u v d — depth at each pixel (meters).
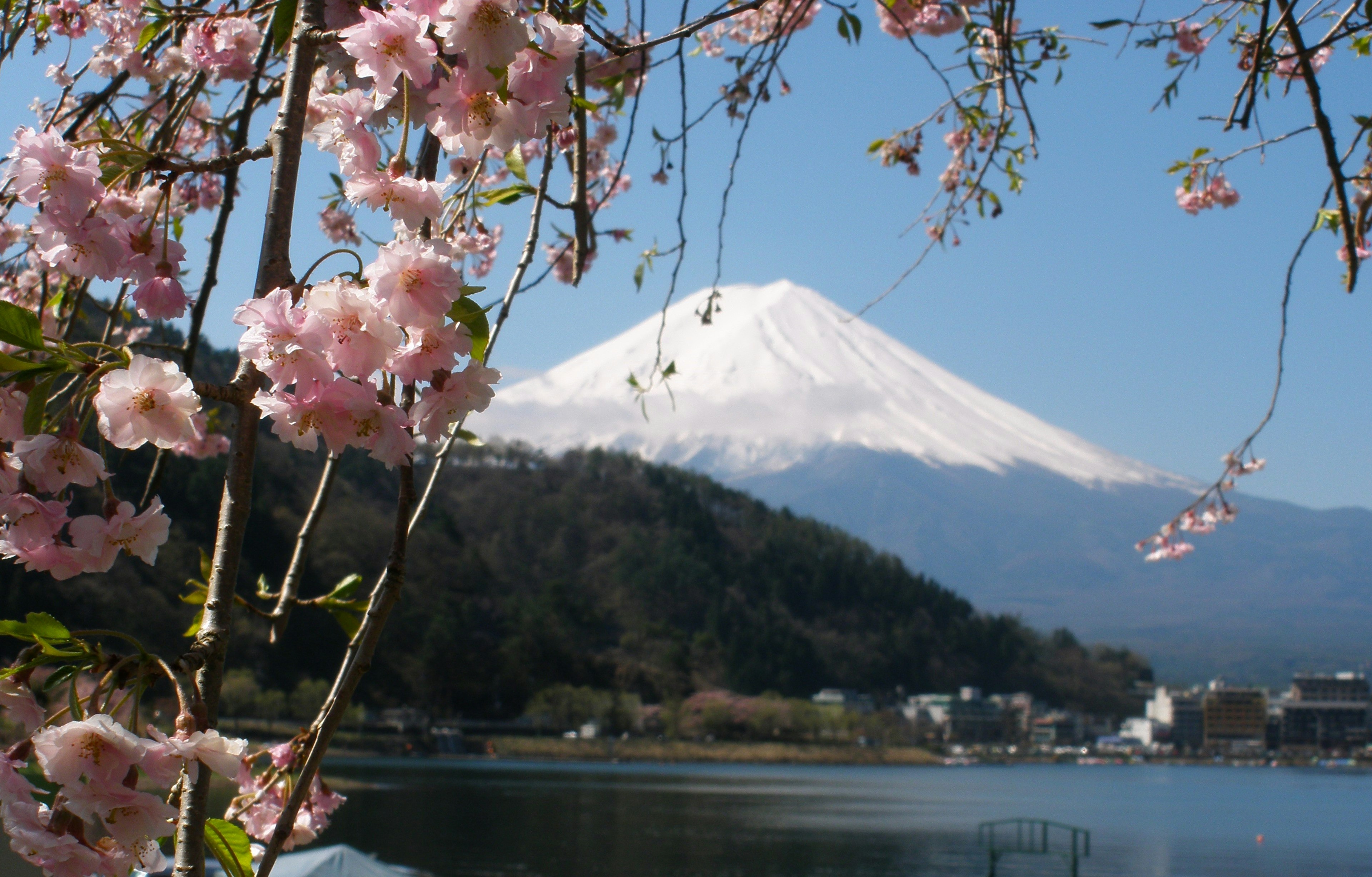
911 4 4.69
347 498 86.81
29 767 1.31
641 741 113.88
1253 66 3.21
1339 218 3.76
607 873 35.31
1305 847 52.09
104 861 1.17
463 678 101.00
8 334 1.29
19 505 1.34
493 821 49.06
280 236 1.61
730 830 50.53
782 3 5.43
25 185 1.59
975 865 42.56
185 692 1.26
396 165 1.51
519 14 1.53
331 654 74.56
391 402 1.42
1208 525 6.76
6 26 3.00
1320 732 189.38
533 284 2.61
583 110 2.78
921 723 157.62
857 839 48.84
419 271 1.36
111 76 3.65
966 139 5.32
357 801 55.41
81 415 1.52
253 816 2.21
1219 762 179.12
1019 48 4.67
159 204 1.73
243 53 2.81
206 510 43.78
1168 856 47.78
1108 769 154.62
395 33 1.43
